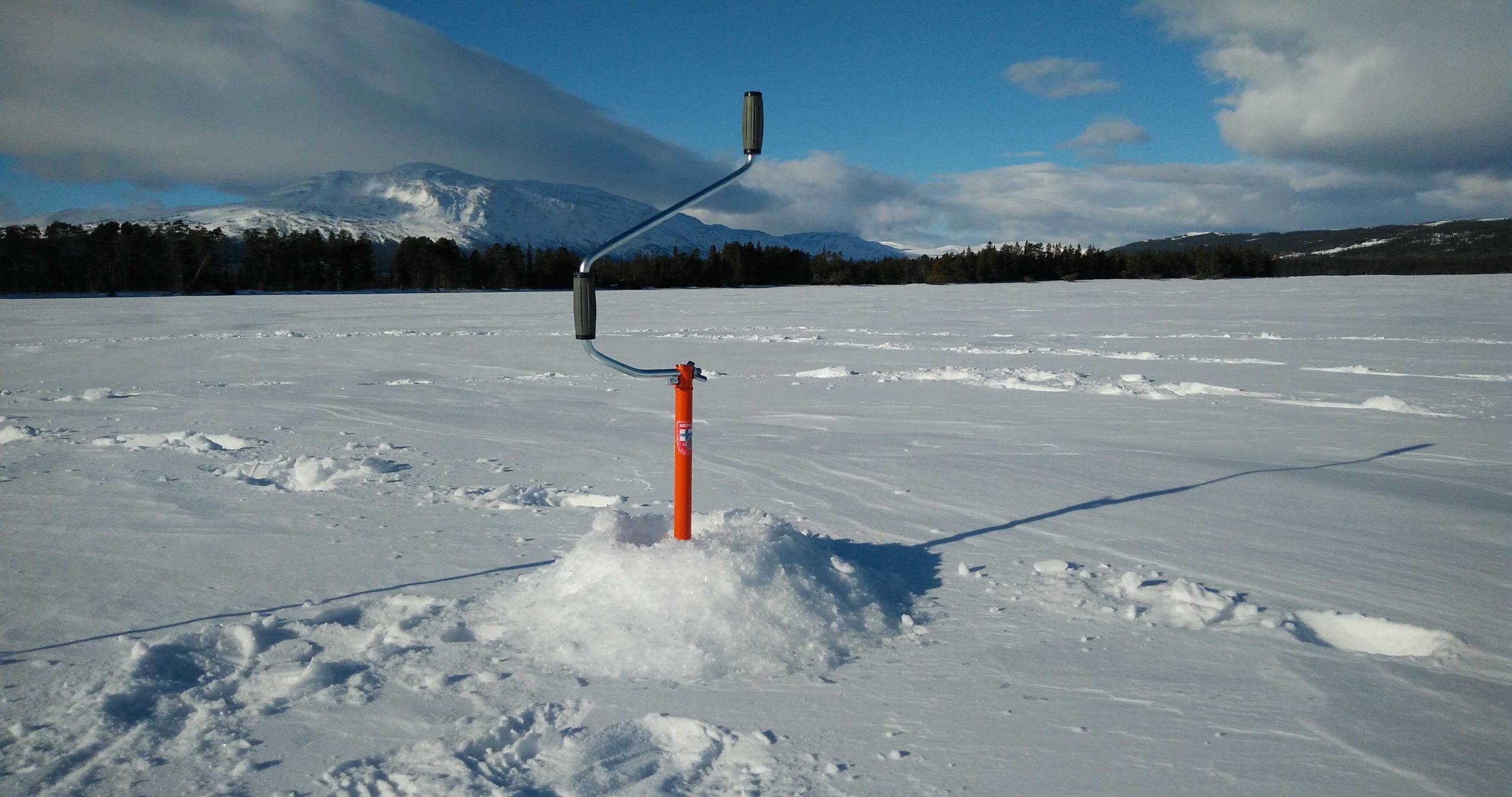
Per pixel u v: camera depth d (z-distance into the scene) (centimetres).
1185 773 203
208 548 404
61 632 303
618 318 2841
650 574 293
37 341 1994
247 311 3581
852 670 263
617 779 202
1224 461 599
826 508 478
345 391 1061
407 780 201
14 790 200
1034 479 547
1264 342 1611
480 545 406
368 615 316
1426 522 434
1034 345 1625
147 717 236
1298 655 271
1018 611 312
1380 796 193
